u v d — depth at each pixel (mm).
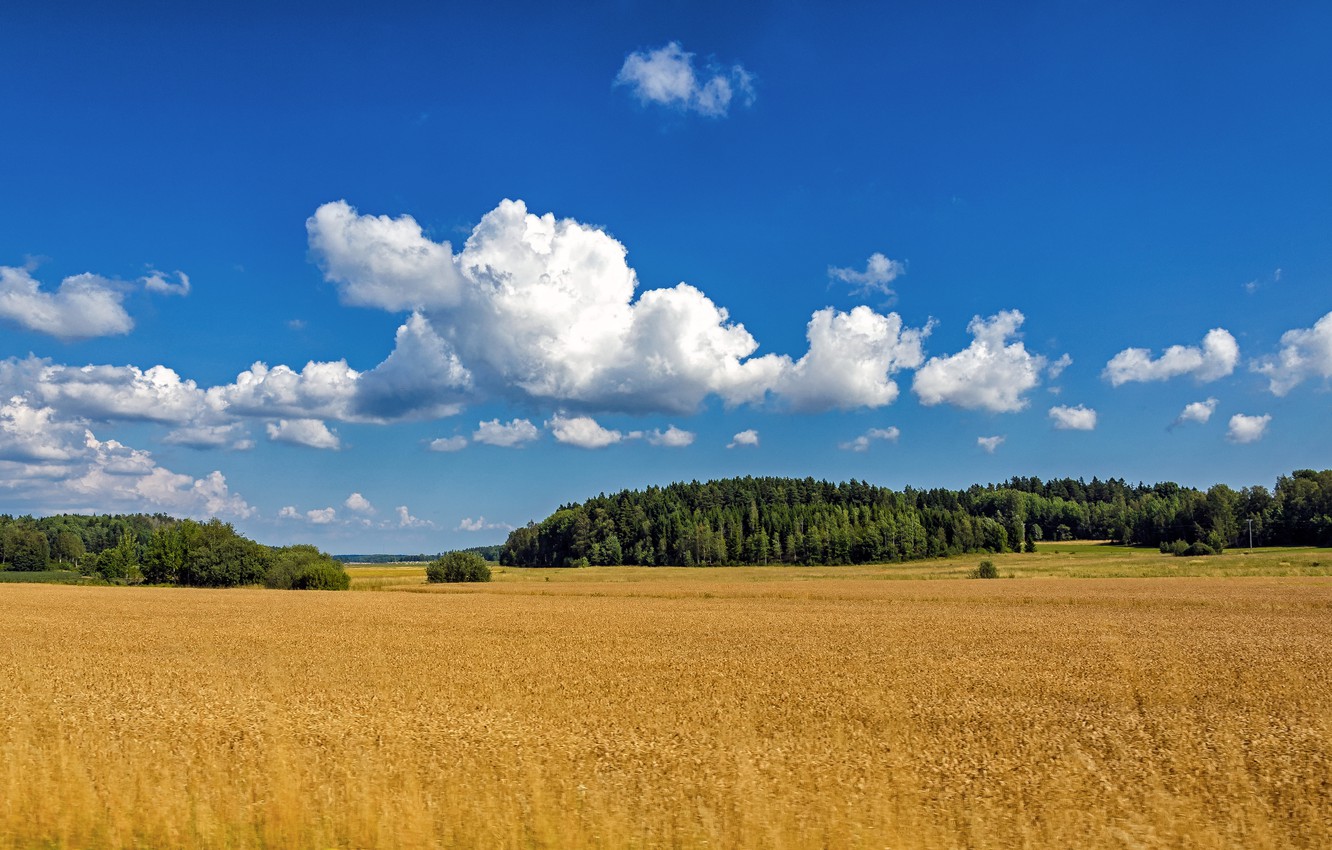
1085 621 45438
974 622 45719
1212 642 34875
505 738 16797
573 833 11000
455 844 10906
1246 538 141125
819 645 35406
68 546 167250
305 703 21312
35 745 15656
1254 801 12867
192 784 13156
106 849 10773
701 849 10688
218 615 53875
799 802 12320
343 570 93750
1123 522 171125
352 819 11555
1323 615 47812
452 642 37156
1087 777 14250
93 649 34625
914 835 11055
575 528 162375
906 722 19328
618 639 38281
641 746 16188
